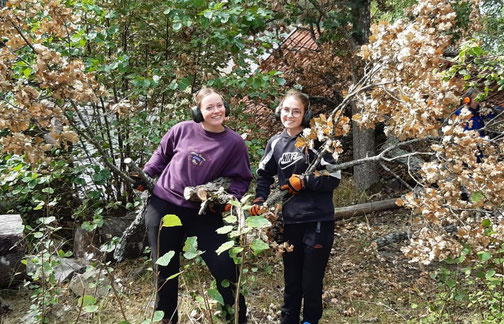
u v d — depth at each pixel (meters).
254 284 3.95
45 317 3.31
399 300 3.84
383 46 2.54
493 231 2.57
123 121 4.74
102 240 4.35
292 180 2.85
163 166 3.07
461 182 2.49
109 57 4.83
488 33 10.66
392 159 2.75
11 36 2.88
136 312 3.51
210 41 4.55
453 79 2.45
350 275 4.43
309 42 8.54
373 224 6.01
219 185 2.84
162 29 4.91
